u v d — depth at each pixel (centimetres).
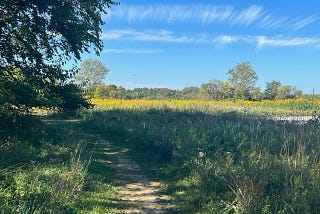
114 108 3272
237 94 8075
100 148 1561
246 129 1346
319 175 730
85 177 918
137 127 1950
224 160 938
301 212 597
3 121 1302
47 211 644
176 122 1964
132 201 844
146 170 1187
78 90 1948
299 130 1193
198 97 7906
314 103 4416
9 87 1338
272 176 741
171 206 809
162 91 8962
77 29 1717
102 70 8575
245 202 657
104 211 736
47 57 1598
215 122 1672
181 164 1104
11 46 1469
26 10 1556
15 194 667
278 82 8631
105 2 1783
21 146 1148
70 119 2902
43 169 929
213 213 719
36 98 1421
